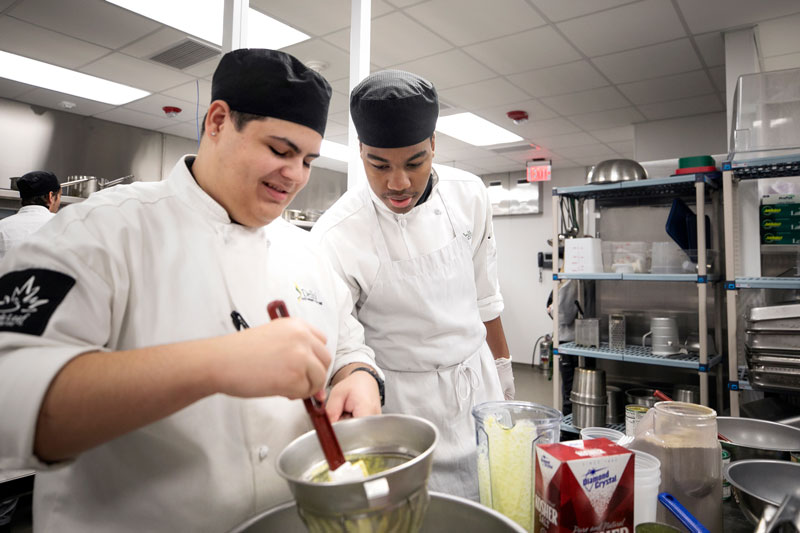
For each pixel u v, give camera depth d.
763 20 2.96
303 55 3.43
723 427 1.07
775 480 0.82
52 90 4.04
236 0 1.40
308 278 0.93
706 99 4.21
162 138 5.16
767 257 2.67
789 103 2.36
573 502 0.61
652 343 2.88
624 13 2.89
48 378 0.49
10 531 2.57
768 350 2.13
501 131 5.16
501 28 3.05
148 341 0.71
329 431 0.56
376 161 1.04
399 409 1.27
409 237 1.28
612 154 6.07
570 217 3.30
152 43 3.27
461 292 1.35
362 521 0.45
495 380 1.45
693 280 2.64
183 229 0.77
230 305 0.78
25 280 0.59
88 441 0.51
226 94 0.71
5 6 2.86
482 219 1.46
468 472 1.27
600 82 3.87
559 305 3.15
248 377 0.50
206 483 0.72
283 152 0.73
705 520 0.74
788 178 2.70
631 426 1.60
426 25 3.01
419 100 0.98
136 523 0.70
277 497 0.80
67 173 4.53
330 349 0.94
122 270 0.70
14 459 0.50
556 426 0.77
